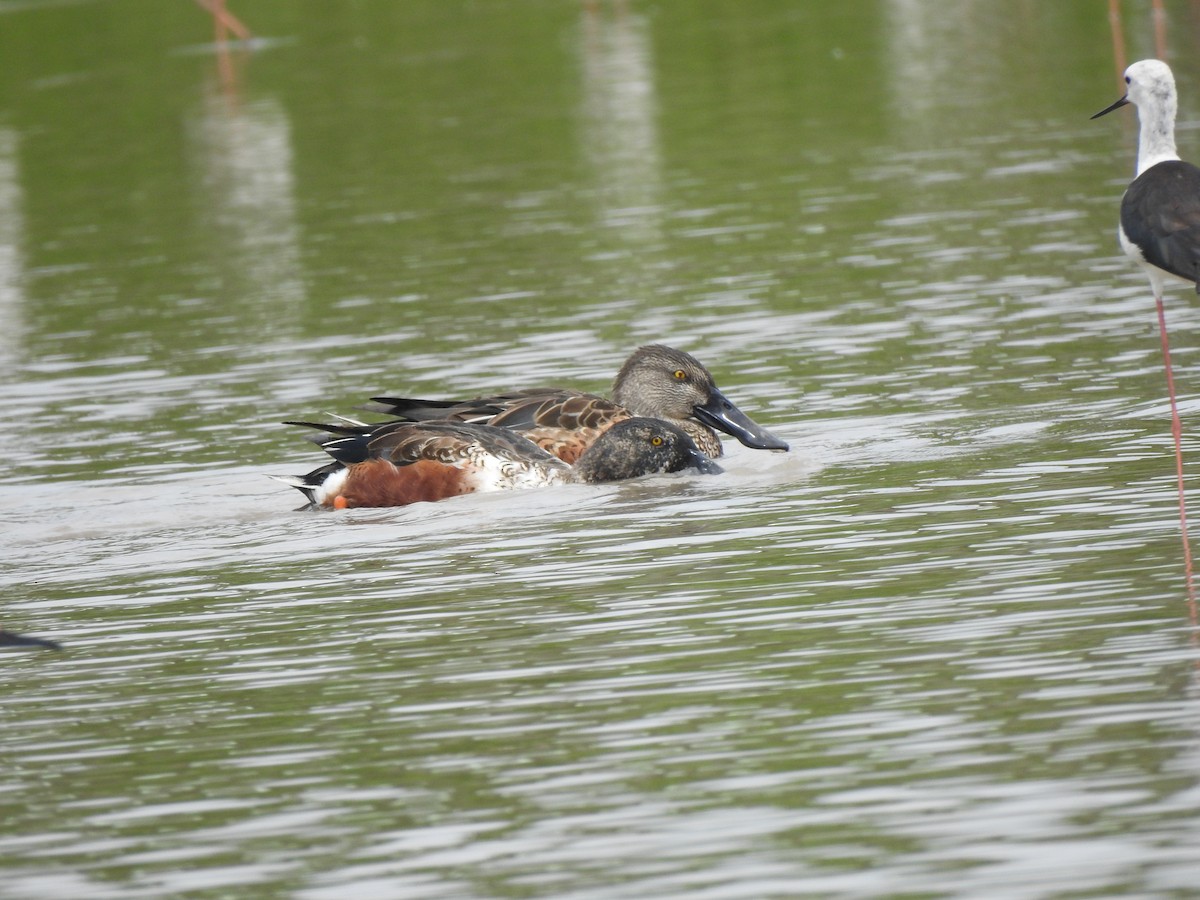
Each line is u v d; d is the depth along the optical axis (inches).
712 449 687.1
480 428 630.5
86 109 1830.7
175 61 2121.1
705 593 473.1
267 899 315.0
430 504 612.7
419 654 441.1
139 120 1738.4
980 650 407.5
